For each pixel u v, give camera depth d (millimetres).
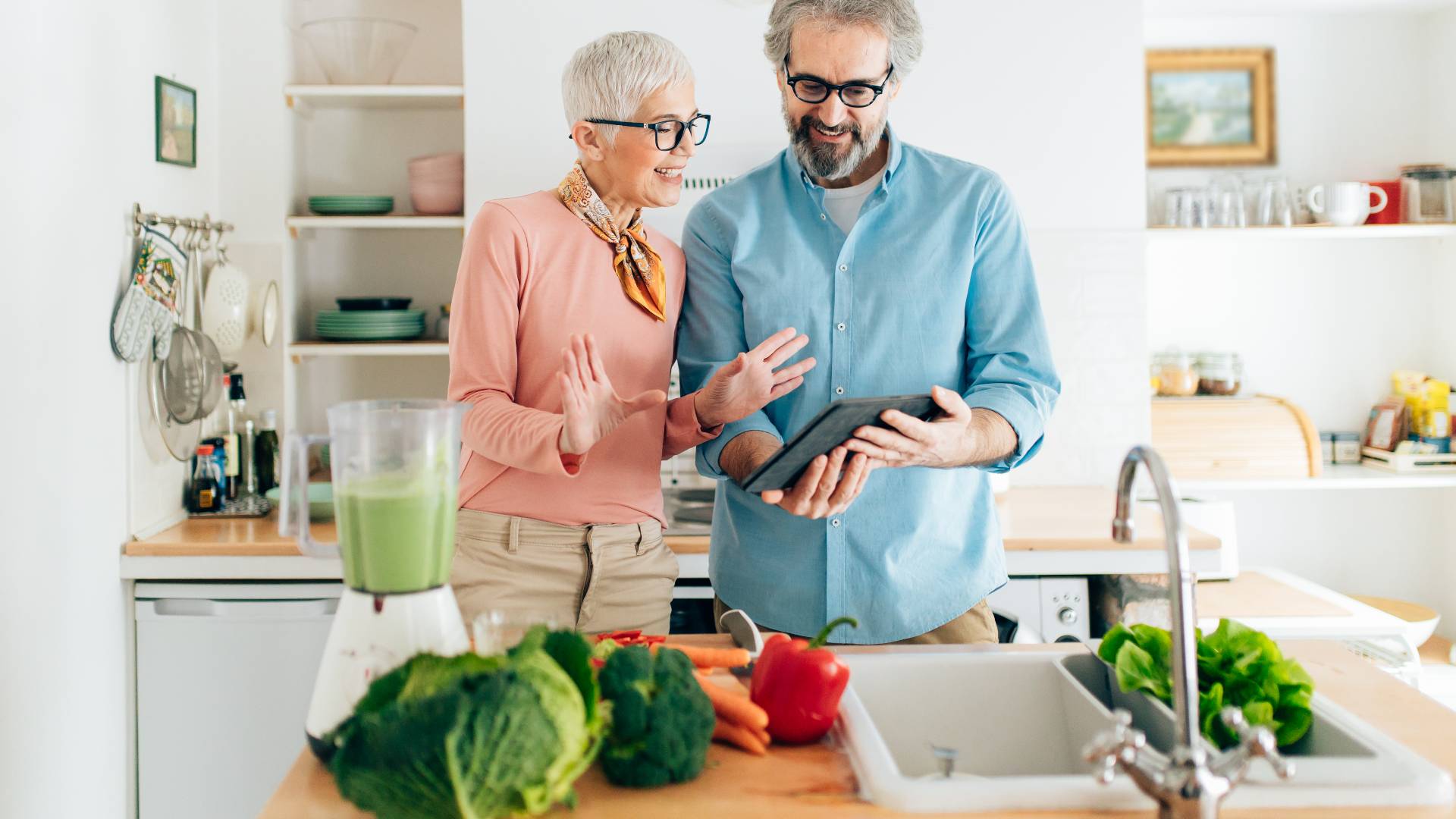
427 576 978
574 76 1491
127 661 2266
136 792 2305
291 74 2715
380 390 2953
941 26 2682
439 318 2912
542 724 827
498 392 1467
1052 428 2787
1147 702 1111
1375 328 3043
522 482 1521
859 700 1117
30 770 1899
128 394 2254
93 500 2119
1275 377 3061
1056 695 1221
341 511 967
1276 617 2355
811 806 912
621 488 1551
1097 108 2697
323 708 976
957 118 2699
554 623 972
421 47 2889
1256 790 904
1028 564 2277
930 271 1546
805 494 1312
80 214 2051
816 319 1567
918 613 1538
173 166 2432
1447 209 2770
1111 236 2727
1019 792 908
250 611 2266
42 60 1921
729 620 1323
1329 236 2818
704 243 1643
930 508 1538
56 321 1971
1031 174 2713
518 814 838
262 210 2666
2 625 1807
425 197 2662
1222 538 2582
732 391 1408
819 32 1428
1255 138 3000
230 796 2301
